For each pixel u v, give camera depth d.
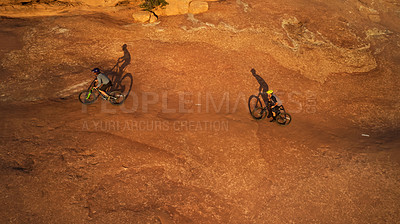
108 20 12.72
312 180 6.70
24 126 7.11
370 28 14.06
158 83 9.91
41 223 5.02
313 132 8.56
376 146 7.91
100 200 5.62
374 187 6.48
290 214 5.84
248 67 11.08
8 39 10.67
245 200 6.10
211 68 10.80
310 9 14.66
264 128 8.50
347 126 9.04
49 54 10.24
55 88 8.83
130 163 6.57
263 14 13.90
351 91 10.69
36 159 6.22
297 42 12.62
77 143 6.85
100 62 10.33
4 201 5.22
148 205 5.69
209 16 13.44
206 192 6.18
